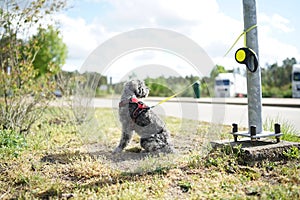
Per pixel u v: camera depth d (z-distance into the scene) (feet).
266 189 12.35
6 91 24.07
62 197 12.70
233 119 37.24
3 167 16.62
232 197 11.77
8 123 24.03
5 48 24.58
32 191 13.35
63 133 26.25
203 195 12.25
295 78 81.87
